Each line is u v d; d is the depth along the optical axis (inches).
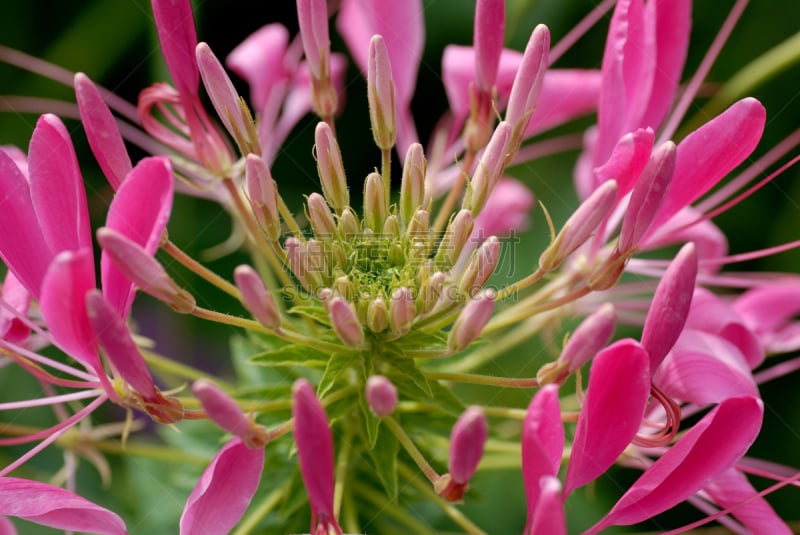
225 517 9.2
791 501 12.0
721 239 11.0
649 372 8.9
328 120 10.3
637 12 9.9
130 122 12.1
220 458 9.1
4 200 9.2
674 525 11.8
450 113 11.5
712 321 9.8
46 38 12.0
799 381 12.1
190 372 10.4
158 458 10.8
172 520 10.6
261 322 9.4
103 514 9.2
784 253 12.4
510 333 11.2
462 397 11.5
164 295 9.2
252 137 9.8
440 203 11.6
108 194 11.9
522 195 11.5
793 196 12.3
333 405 10.0
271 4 12.0
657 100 10.2
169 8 9.8
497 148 9.7
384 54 9.8
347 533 9.9
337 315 9.3
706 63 10.6
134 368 9.0
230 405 9.0
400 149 11.1
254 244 10.9
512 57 10.6
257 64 11.2
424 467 9.4
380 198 9.8
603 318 9.2
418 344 9.8
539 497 8.9
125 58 12.0
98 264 11.8
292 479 10.1
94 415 11.2
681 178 9.7
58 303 8.8
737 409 9.0
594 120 12.6
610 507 11.7
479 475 11.0
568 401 10.8
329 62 10.2
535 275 9.6
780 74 12.4
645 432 9.9
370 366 9.7
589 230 9.5
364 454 10.2
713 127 9.5
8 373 11.7
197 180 11.0
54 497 9.1
